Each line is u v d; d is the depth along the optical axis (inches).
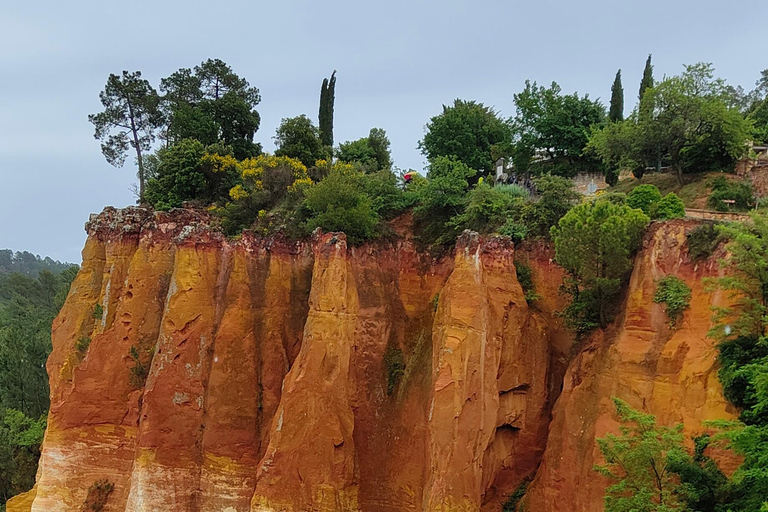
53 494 1208.2
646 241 830.5
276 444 975.0
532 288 1018.7
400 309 1155.3
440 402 887.1
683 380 741.3
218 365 1122.0
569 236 846.5
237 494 1076.5
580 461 808.3
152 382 1123.9
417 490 978.1
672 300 781.9
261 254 1210.0
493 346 930.1
